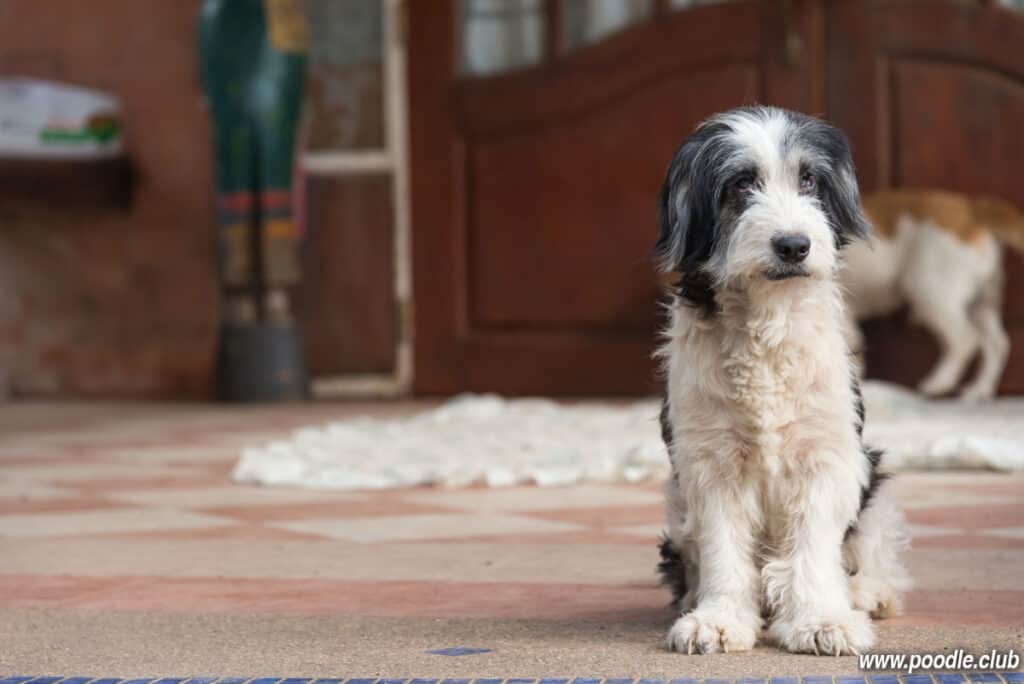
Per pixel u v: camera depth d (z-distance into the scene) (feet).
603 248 36.29
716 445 11.80
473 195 37.29
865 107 34.96
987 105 34.73
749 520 11.96
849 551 12.41
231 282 36.94
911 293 32.45
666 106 35.83
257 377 36.78
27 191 37.47
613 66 36.09
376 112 37.99
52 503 20.27
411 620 12.55
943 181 34.91
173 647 11.66
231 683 10.39
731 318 11.84
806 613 11.41
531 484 21.63
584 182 36.35
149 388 39.45
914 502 18.78
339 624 12.44
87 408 36.58
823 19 35.09
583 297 36.42
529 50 36.94
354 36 37.99
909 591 13.29
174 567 15.35
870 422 27.04
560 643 11.56
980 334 33.17
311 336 38.37
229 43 35.99
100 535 17.51
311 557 15.85
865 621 11.45
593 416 28.91
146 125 39.29
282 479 22.04
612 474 21.76
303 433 27.20
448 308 37.55
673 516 12.60
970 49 34.71
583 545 16.34
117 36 39.22
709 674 10.44
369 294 38.09
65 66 39.42
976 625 11.94
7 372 39.88
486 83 37.01
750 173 12.18
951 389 33.30
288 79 36.04
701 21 35.50
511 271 36.99
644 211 35.96
